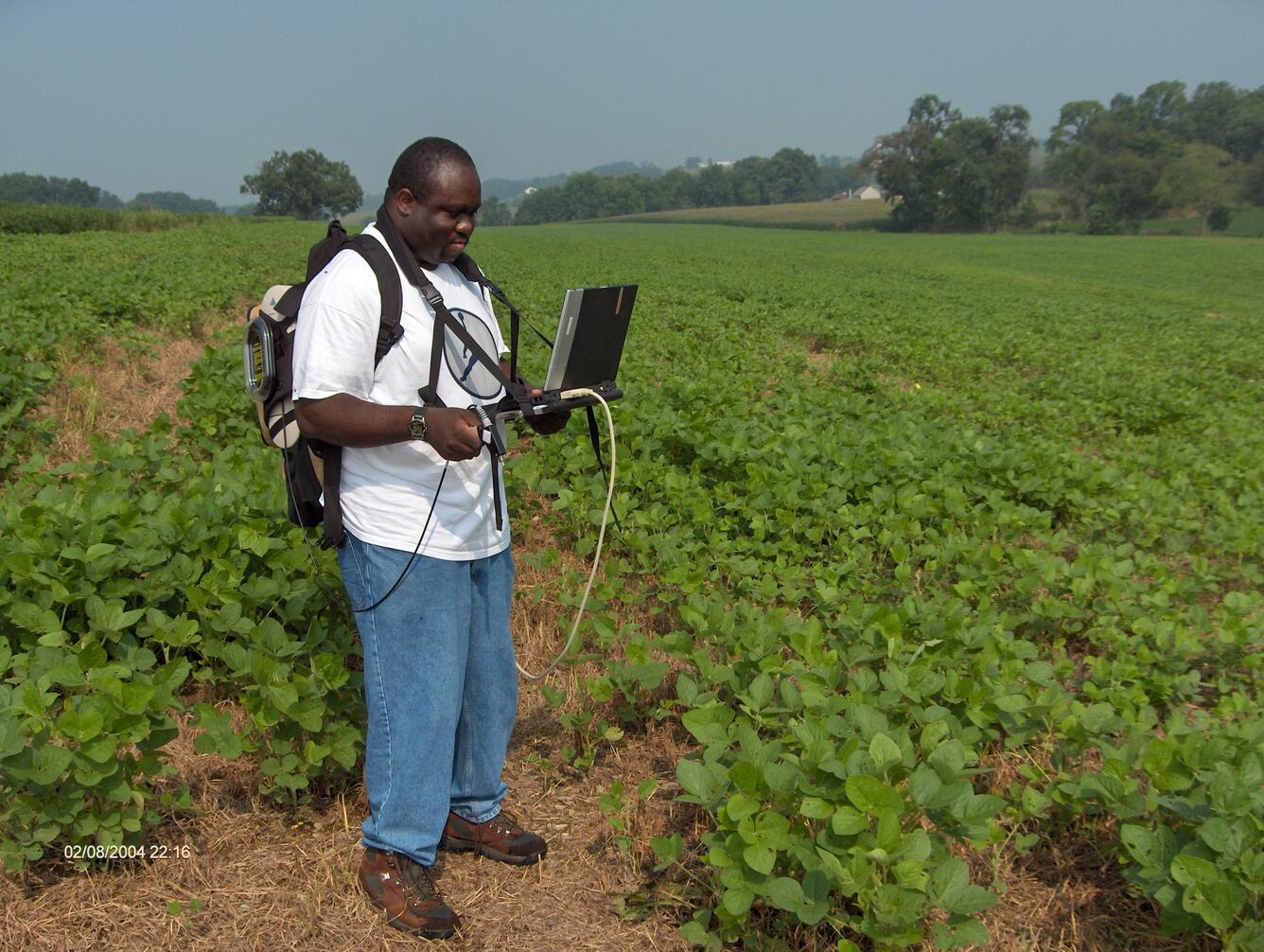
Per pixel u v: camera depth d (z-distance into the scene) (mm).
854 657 3828
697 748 3916
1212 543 6430
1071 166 117562
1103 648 5062
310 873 3018
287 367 2645
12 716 2850
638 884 3104
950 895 2562
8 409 7098
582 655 4047
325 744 3309
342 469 2678
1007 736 3920
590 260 40062
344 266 2490
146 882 2953
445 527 2688
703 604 4348
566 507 5801
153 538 4207
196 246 33781
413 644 2721
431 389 2588
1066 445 9281
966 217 114750
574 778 3682
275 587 3941
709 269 37750
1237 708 4199
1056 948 2973
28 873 2930
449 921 2826
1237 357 17469
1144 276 48219
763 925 2922
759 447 7227
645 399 8383
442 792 2818
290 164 140125
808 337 16828
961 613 4309
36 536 4262
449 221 2566
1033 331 20406
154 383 9906
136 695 2926
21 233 47969
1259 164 116812
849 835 2631
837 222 121500
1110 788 3135
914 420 9266
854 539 5688
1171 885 2697
